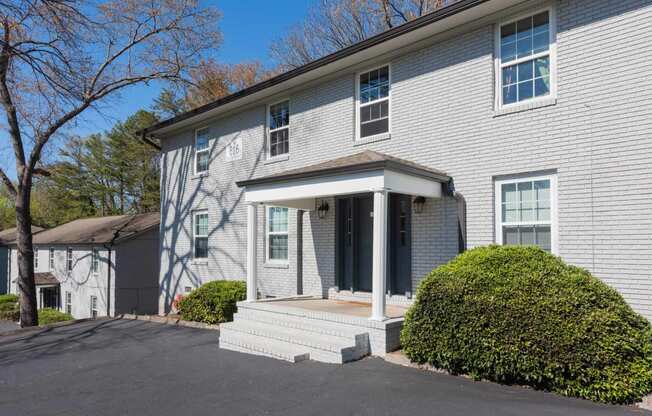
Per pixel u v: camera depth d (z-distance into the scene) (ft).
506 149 27.22
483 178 28.09
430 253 30.37
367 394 18.65
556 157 25.23
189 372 22.88
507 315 19.12
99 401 18.94
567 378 17.90
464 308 20.38
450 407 16.94
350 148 35.91
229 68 87.45
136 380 21.85
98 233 81.20
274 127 43.21
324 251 37.09
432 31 30.25
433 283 21.83
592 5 24.50
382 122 34.27
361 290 34.63
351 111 36.11
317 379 20.84
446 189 29.78
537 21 26.71
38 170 53.88
